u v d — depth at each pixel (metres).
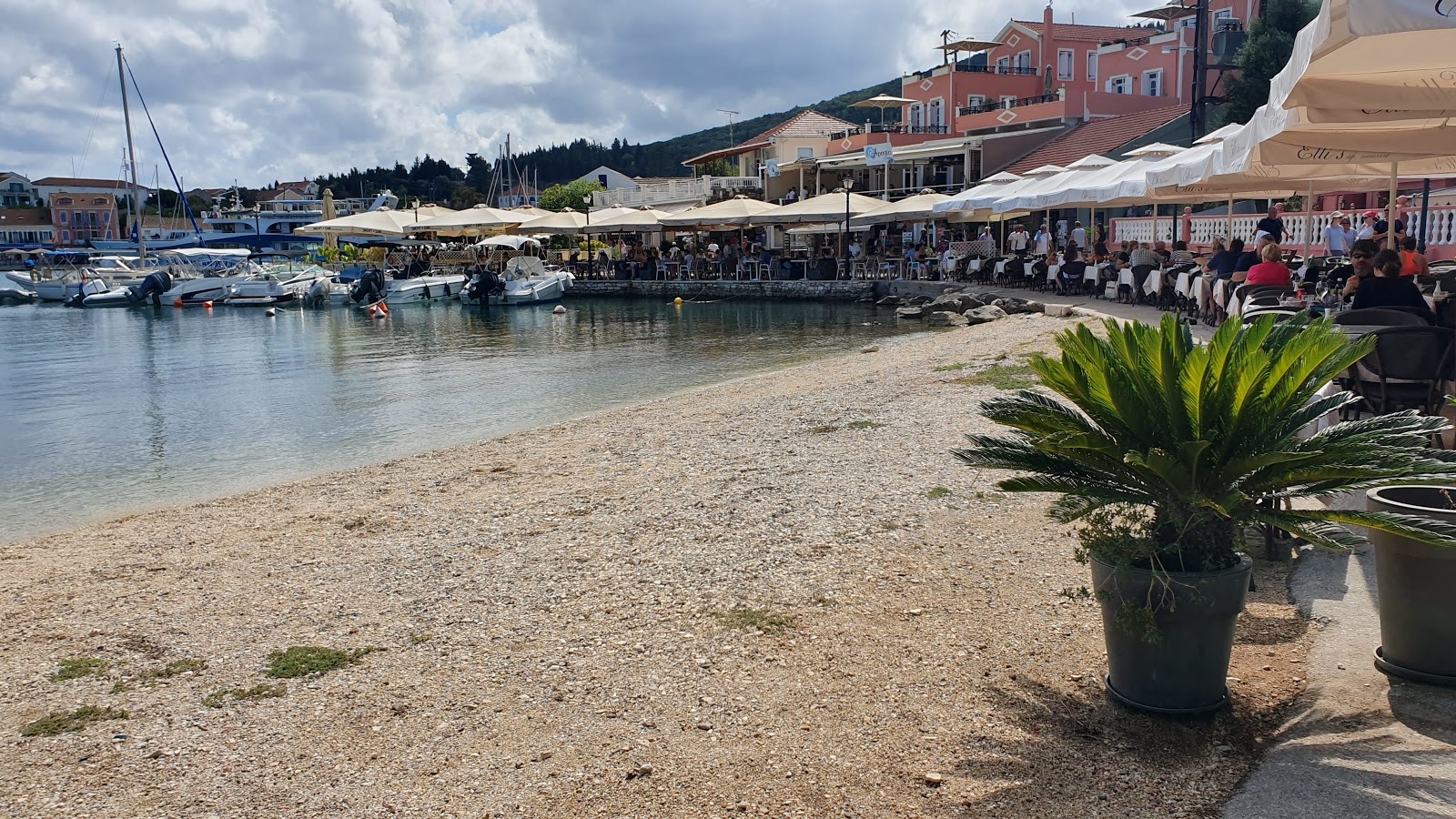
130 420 16.72
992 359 16.55
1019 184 26.83
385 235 51.09
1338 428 4.06
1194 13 44.91
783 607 5.71
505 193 118.75
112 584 7.43
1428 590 4.00
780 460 9.73
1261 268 13.21
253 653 5.72
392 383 20.81
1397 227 20.05
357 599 6.59
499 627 5.83
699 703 4.60
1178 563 3.90
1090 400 4.02
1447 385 7.14
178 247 78.88
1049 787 3.64
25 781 4.34
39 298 55.06
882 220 40.53
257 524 9.09
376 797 4.00
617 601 6.09
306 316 42.38
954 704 4.37
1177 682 3.99
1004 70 53.53
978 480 8.20
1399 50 5.70
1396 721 3.82
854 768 3.91
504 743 4.38
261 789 4.15
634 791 3.88
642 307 43.31
